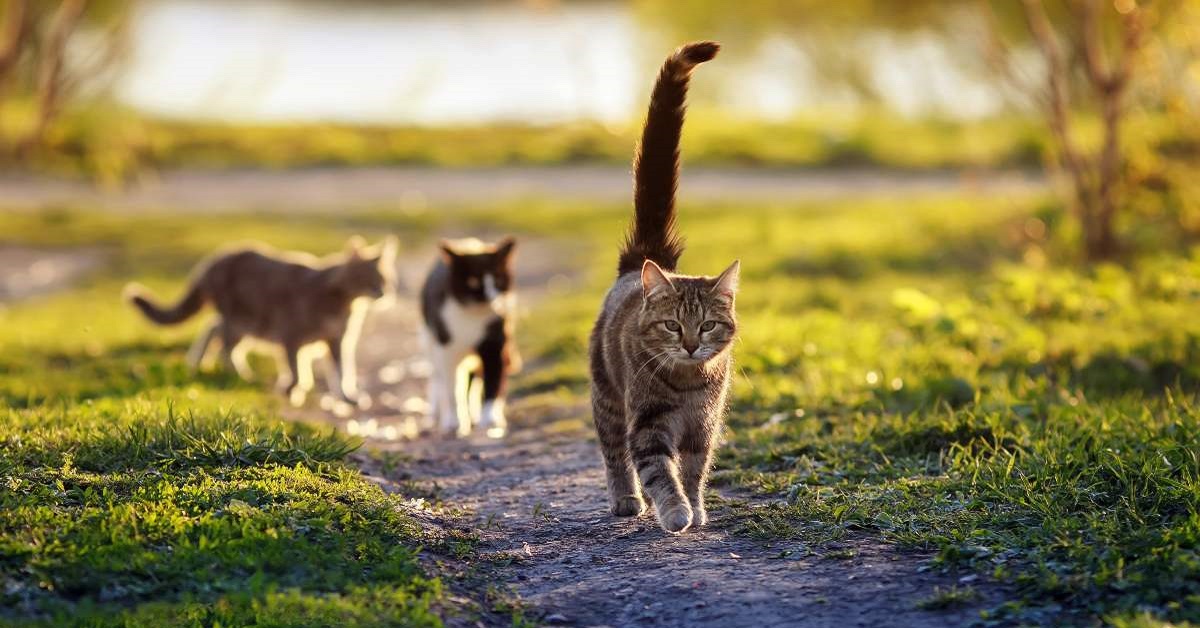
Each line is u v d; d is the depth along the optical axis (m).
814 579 5.99
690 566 6.25
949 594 5.62
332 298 12.29
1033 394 9.04
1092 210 16.22
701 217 24.94
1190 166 17.09
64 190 30.36
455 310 10.82
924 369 10.54
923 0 37.75
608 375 7.22
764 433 8.79
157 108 40.78
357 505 6.79
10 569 5.51
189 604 5.32
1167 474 6.80
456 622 5.55
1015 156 30.92
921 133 35.97
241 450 7.44
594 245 22.69
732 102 43.81
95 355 13.58
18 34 30.42
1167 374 10.39
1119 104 15.89
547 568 6.41
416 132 38.09
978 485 7.04
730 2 42.00
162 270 20.89
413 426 11.09
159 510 6.28
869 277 17.34
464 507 7.44
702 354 6.68
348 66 50.97
